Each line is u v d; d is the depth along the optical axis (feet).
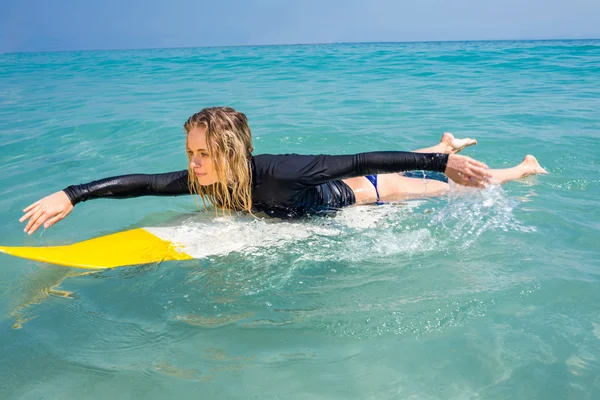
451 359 6.15
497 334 6.55
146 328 7.07
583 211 10.59
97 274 8.59
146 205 11.98
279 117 21.79
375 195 11.31
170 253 9.19
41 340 6.82
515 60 50.21
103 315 7.40
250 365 6.25
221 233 9.83
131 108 25.73
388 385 5.80
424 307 7.25
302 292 7.86
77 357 6.47
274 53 88.63
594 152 15.03
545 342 6.33
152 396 5.77
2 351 6.59
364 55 68.49
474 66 45.21
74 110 25.48
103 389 5.90
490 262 8.46
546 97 25.90
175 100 28.55
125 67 59.82
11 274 8.68
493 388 5.65
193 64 60.80
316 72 44.06
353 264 8.64
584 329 6.54
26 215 9.22
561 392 5.53
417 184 11.83
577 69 39.63
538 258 8.52
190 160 9.08
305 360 6.30
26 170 14.90
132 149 17.02
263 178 9.55
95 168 14.98
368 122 20.30
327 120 20.85
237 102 26.94
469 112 22.08
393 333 6.73
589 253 8.66
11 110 25.99
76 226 10.85
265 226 10.02
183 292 7.98
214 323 7.15
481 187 9.11
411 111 22.71
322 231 9.88
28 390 5.90
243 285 8.13
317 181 9.39
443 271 8.25
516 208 10.80
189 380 6.01
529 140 16.58
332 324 7.00
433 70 42.73
